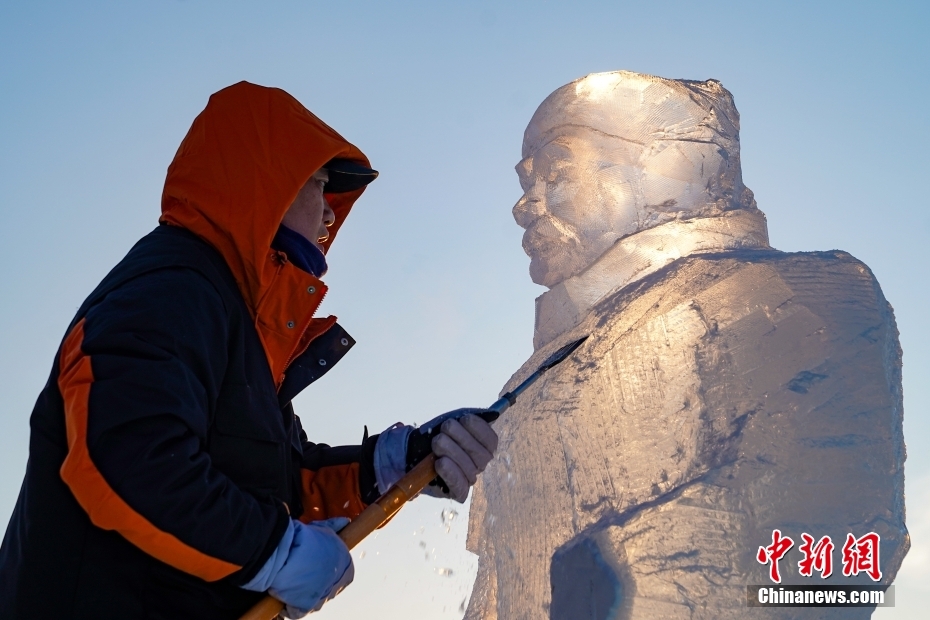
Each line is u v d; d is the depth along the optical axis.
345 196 2.60
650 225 3.99
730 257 3.76
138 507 1.57
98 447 1.57
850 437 3.39
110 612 1.71
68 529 1.72
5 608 1.73
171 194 1.99
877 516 3.31
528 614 3.79
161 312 1.70
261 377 1.91
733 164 4.12
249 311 1.93
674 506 3.34
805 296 3.60
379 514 1.96
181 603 1.74
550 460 3.86
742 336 3.59
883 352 3.55
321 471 2.39
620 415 3.72
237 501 1.67
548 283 4.19
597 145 4.04
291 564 1.71
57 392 1.76
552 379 3.92
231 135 1.99
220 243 1.92
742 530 3.29
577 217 4.05
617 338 3.81
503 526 4.01
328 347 2.12
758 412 3.46
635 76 4.08
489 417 2.19
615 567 3.32
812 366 3.49
